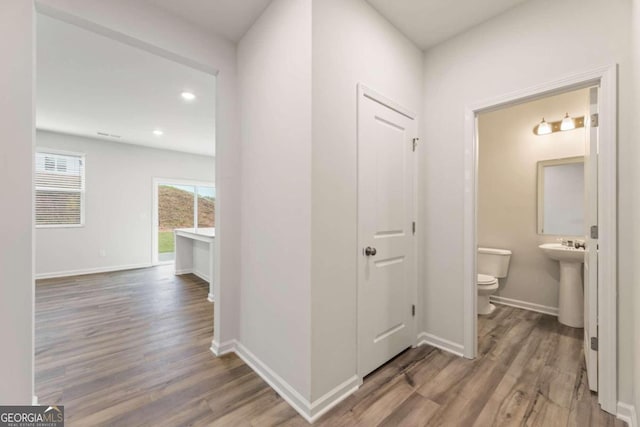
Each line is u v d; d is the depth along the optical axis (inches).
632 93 58.4
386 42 79.4
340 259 66.1
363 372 72.4
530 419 58.6
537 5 71.7
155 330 104.3
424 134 94.9
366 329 73.5
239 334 87.9
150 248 233.9
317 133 60.4
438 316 91.8
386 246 79.7
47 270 188.5
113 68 106.9
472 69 83.5
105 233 211.8
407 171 87.6
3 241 53.3
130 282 179.0
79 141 200.4
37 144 184.9
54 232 191.2
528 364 80.0
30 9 55.8
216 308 87.6
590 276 65.8
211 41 83.6
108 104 141.4
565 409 61.4
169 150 245.1
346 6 67.4
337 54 65.0
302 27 61.2
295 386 63.4
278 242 69.7
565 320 108.2
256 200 79.4
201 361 82.5
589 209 66.5
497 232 136.0
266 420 58.8
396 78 83.0
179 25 77.2
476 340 84.8
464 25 82.4
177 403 63.8
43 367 78.5
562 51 67.9
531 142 126.6
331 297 63.8
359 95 70.4
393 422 57.9
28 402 55.7
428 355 85.7
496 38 78.7
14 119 54.2
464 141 85.4
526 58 73.5
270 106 72.5
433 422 57.9
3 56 53.2
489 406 62.6
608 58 61.7
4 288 53.5
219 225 86.1
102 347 90.7
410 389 68.9
